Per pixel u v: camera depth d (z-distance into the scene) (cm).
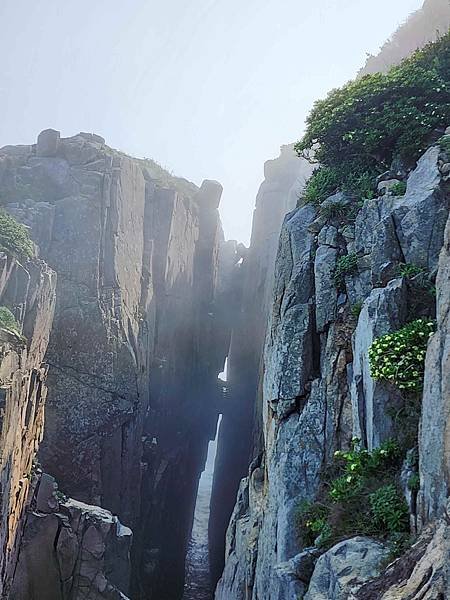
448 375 831
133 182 3991
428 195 1372
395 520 966
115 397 3384
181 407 4669
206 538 5297
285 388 1514
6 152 4069
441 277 945
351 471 1118
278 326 1656
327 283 1523
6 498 1838
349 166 1745
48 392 3238
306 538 1265
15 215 3338
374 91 1677
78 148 3816
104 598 2581
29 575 2475
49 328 2623
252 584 1672
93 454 3262
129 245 3847
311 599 908
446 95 1656
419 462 949
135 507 3522
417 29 2964
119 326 3491
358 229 1516
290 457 1410
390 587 785
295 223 1728
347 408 1381
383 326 1221
